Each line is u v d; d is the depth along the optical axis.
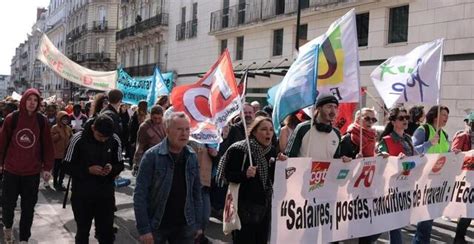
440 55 6.94
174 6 37.88
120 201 9.89
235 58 30.09
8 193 6.29
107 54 66.19
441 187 6.60
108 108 7.82
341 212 5.36
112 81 15.35
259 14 27.45
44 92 83.94
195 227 4.43
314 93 5.29
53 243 6.89
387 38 19.97
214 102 5.57
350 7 21.22
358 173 5.46
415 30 18.66
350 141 6.09
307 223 5.02
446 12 17.55
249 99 28.02
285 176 4.79
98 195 5.51
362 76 20.70
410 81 7.11
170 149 4.33
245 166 4.62
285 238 4.87
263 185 4.66
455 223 8.59
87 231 5.55
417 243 6.60
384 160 5.73
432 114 7.30
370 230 5.65
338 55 5.73
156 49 41.34
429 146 7.10
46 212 8.73
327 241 5.21
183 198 4.34
